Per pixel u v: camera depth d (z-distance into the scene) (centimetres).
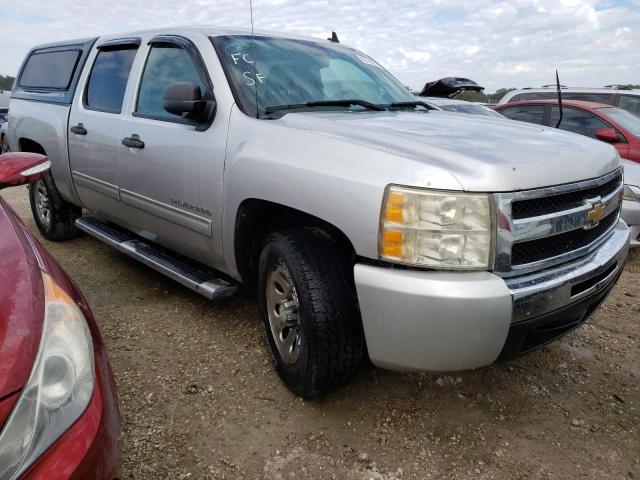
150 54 361
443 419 248
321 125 259
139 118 349
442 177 198
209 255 313
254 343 313
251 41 331
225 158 279
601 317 365
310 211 229
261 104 291
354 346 238
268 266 267
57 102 455
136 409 250
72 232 510
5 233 173
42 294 148
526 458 225
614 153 280
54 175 462
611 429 245
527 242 212
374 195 206
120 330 330
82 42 457
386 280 202
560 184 218
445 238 197
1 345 127
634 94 793
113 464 142
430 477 213
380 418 248
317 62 346
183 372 282
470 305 193
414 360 206
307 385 245
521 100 820
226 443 229
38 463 122
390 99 353
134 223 381
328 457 222
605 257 245
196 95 290
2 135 825
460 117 319
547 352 313
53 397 130
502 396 268
